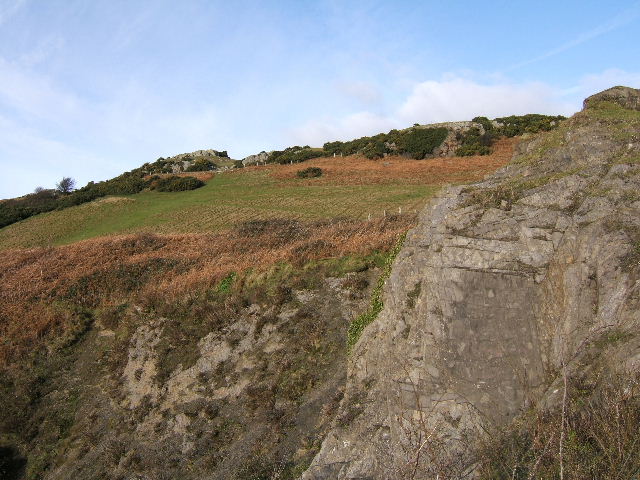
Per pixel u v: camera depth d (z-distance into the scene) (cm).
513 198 807
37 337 1797
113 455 1238
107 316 1834
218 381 1344
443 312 774
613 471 434
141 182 5334
